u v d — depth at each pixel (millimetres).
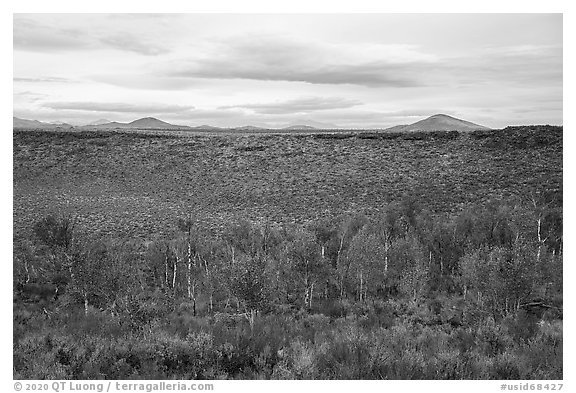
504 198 43250
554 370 12266
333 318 20297
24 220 42062
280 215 45062
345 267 24234
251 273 17469
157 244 28016
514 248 20469
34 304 20406
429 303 22109
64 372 11992
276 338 14867
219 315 18250
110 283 18984
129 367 12609
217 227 40656
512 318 16688
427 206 43844
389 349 13406
